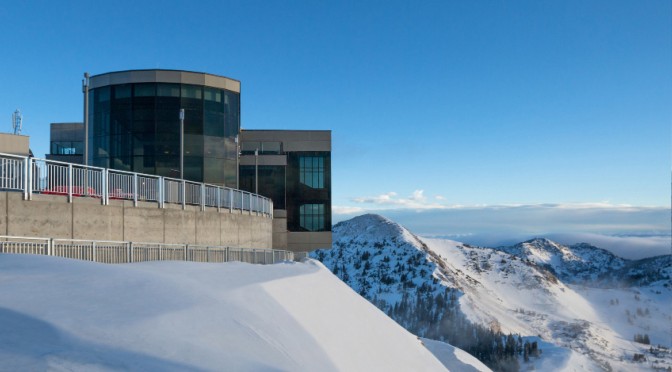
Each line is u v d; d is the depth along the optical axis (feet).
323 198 207.21
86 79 92.43
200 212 92.27
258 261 87.51
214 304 33.55
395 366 50.03
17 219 58.34
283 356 29.50
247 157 200.44
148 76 159.53
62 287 32.50
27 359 21.98
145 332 26.76
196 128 161.38
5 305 28.02
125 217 73.56
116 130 159.63
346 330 48.32
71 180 65.00
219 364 25.09
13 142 119.65
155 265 50.75
